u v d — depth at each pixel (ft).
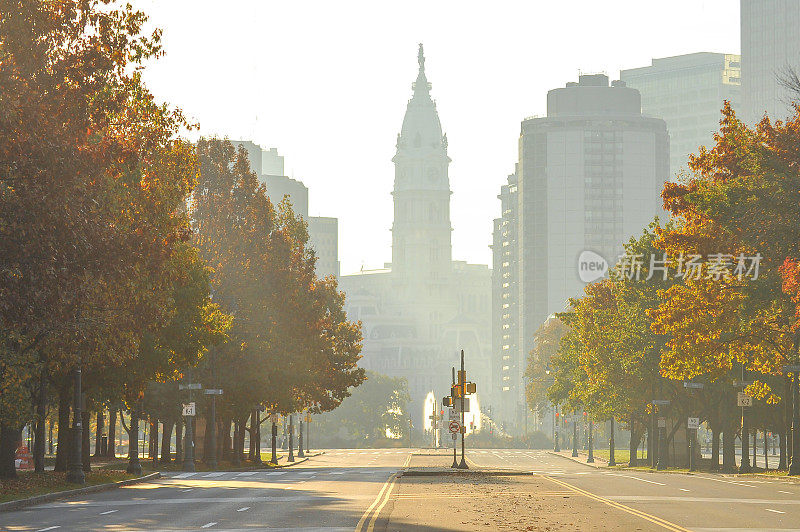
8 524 254.88
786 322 501.97
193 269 499.10
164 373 499.92
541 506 290.97
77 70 279.08
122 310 389.39
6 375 393.09
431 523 241.14
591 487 389.80
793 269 422.82
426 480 458.91
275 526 238.27
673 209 512.63
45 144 264.11
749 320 512.22
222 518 261.65
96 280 345.92
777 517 257.55
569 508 283.59
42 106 268.21
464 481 444.55
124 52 303.89
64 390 479.82
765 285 475.72
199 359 522.06
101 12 290.97
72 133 280.92
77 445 424.87
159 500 335.88
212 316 531.09
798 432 524.52
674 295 520.83
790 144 451.12
